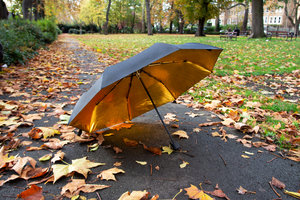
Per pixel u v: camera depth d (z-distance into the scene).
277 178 2.00
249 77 5.89
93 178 2.02
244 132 2.88
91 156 2.38
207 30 41.81
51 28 17.91
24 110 3.53
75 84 5.27
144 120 3.33
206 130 2.98
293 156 2.34
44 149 2.49
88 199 1.75
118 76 1.75
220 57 9.19
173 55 2.04
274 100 4.02
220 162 2.25
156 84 2.64
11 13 21.41
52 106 3.79
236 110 3.49
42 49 11.27
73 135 2.79
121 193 1.82
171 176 2.04
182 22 41.59
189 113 3.58
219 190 1.80
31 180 1.97
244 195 1.78
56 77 5.89
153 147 2.47
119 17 51.66
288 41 15.02
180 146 2.53
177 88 2.84
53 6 24.30
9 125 3.04
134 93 2.52
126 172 2.10
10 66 6.62
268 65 7.30
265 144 2.55
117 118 2.64
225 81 5.55
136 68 1.73
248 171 2.10
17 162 2.08
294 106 3.65
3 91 4.47
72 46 14.26
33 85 5.05
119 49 12.18
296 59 8.16
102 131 2.94
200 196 1.72
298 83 5.07
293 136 2.68
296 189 1.86
